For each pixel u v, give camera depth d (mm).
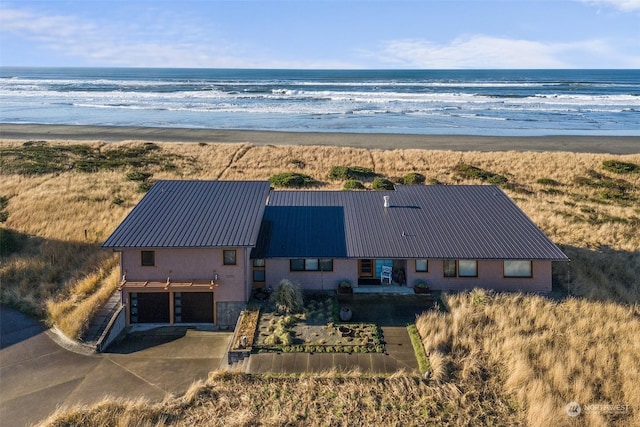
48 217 30422
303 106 89250
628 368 15273
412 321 18469
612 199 35500
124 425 12977
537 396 13938
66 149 48469
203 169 43250
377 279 21375
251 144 52188
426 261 20578
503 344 16344
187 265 19297
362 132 63281
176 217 20734
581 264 23984
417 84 148250
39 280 23047
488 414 13578
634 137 59312
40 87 136750
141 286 18938
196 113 80812
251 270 20625
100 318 19172
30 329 19062
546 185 38750
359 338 17094
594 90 126375
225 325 19562
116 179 39406
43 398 14680
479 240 21016
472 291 19969
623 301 20219
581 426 13148
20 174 39906
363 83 154875
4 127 64625
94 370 16266
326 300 20016
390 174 42062
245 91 119000
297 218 23188
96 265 24344
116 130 63688
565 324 17859
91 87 136375
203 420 13312
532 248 20375
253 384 14727
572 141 56812
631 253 25750
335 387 14492
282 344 16641
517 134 62219
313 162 45531
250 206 21828
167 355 17328
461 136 60312
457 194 25312
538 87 135750
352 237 21500
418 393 14250
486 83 154375
